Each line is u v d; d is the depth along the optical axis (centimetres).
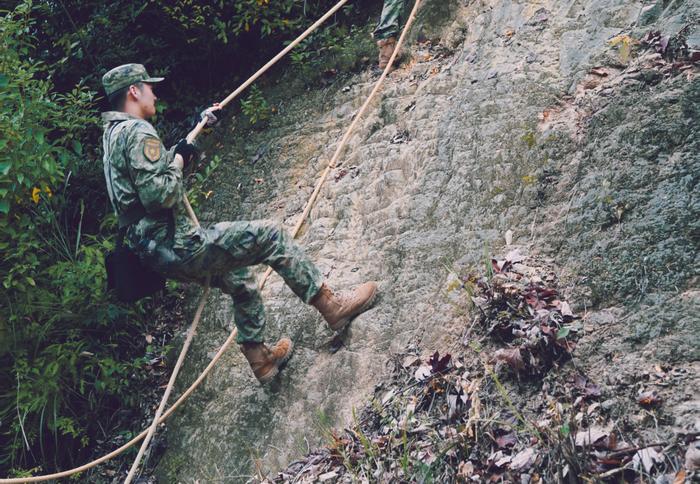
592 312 341
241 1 618
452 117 469
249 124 626
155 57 670
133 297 396
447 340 386
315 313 457
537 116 426
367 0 624
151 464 493
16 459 525
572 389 321
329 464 373
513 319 359
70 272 534
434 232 433
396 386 388
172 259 384
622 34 420
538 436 306
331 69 609
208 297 539
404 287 426
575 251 365
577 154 395
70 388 531
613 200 363
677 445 279
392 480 338
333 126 573
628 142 373
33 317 532
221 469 445
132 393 533
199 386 494
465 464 321
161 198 371
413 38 559
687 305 316
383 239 455
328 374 426
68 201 598
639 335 320
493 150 432
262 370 441
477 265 402
